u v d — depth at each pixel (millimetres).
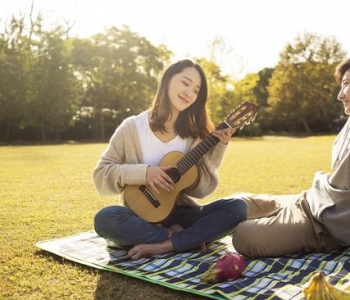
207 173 3662
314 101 45281
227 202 3508
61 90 32219
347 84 3287
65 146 24188
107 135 38344
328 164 11930
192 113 3689
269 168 10797
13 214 5051
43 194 6605
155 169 3430
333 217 3107
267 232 3238
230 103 40750
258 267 3088
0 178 8586
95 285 2801
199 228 3455
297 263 3113
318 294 2240
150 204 3488
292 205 3498
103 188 3621
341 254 3311
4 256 3369
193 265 3098
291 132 47219
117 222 3342
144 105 39031
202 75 3621
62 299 2580
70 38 35000
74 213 5141
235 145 23844
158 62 40688
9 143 30266
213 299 2576
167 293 2686
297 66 45656
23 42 31234
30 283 2811
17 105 30828
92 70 37500
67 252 3402
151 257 3320
